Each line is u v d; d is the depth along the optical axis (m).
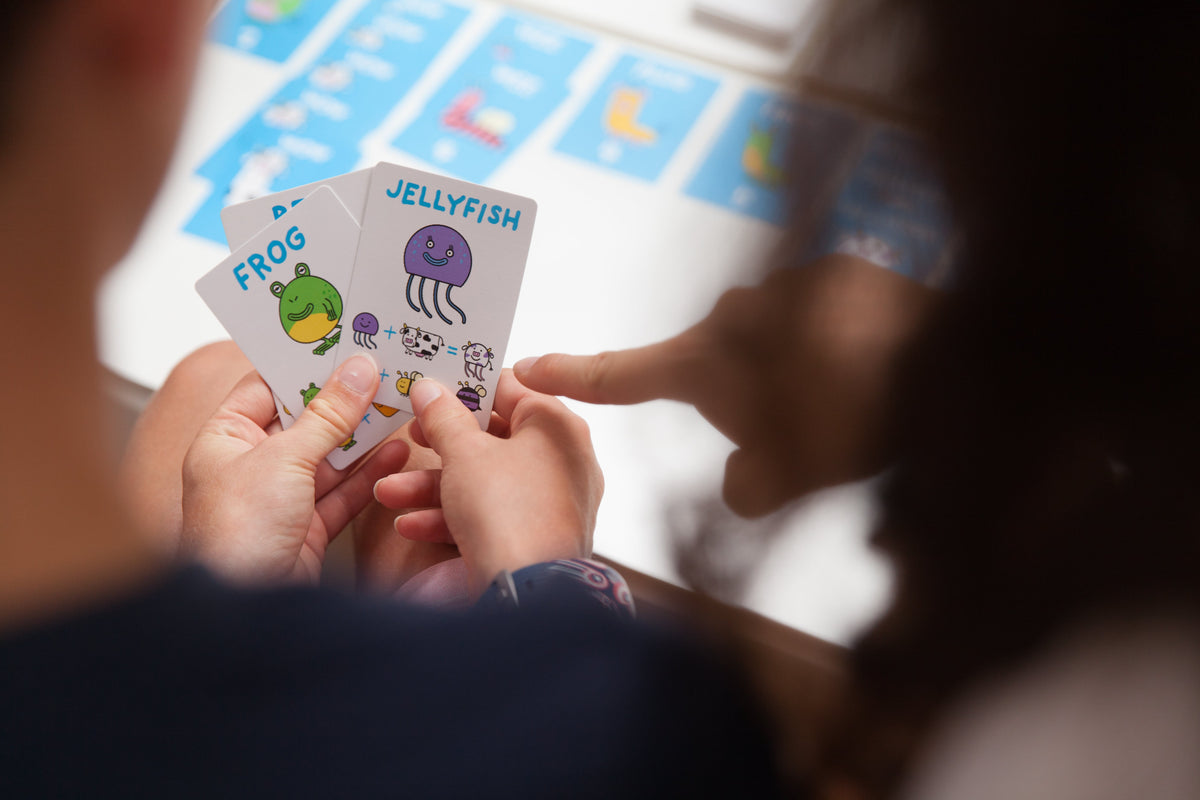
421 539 0.64
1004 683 0.30
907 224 0.26
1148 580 0.27
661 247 0.75
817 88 0.26
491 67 0.86
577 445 0.60
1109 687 0.28
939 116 0.24
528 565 0.50
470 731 0.26
